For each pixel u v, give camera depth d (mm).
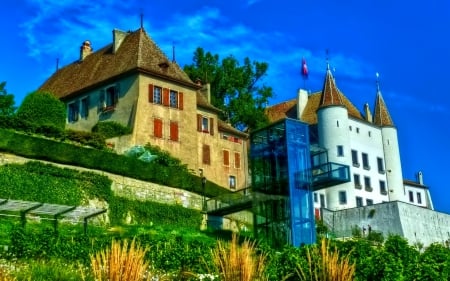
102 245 21594
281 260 15656
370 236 46906
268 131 38188
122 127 48094
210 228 42500
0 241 24547
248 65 68500
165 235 33125
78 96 54375
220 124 59094
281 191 36125
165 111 50750
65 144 38344
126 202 39500
